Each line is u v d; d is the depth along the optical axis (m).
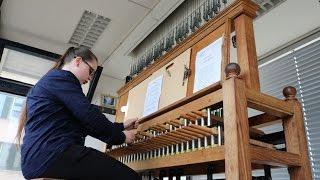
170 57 1.59
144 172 1.78
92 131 1.11
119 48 2.92
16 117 2.69
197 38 1.41
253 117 1.28
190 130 1.03
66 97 1.08
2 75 2.71
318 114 2.17
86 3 2.37
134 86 1.97
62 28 2.74
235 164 0.83
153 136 1.28
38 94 1.11
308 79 2.31
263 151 0.93
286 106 1.10
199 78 1.27
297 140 1.08
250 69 1.07
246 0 1.18
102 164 1.01
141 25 2.51
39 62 2.87
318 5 2.00
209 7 1.82
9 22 2.67
